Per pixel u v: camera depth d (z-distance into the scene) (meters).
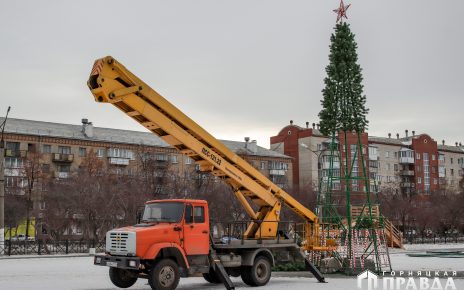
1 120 70.44
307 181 86.38
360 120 23.58
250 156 87.81
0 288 16.91
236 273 18.55
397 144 106.94
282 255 19.16
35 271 24.41
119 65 15.18
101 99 15.11
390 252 43.22
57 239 49.28
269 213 19.19
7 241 42.16
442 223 72.00
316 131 95.19
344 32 24.19
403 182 104.06
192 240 16.38
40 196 60.38
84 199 48.84
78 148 73.12
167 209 16.59
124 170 74.12
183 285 18.66
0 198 37.34
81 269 25.73
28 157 61.25
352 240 22.42
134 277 16.62
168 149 78.38
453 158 117.75
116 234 15.76
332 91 23.75
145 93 15.72
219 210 55.88
